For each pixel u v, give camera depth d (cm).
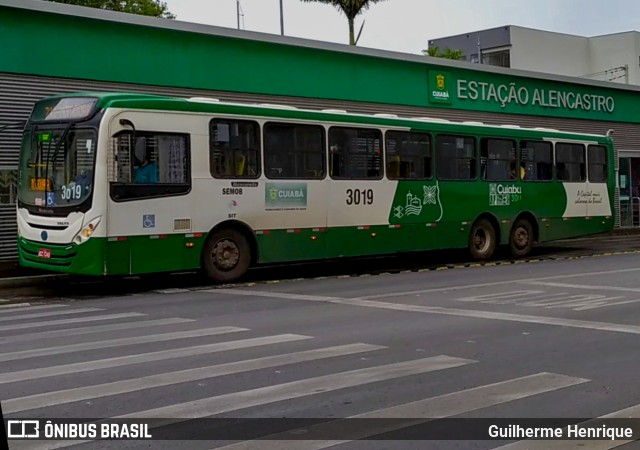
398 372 806
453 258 2244
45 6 1880
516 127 2212
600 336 1006
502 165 2167
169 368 828
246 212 1641
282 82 2367
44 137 1513
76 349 938
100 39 1998
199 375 796
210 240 1600
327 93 2484
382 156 1886
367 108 2617
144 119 1491
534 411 671
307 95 2433
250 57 2289
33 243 1520
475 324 1095
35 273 1727
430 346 941
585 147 2405
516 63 5188
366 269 1972
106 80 2014
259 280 1722
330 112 1794
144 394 723
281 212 1697
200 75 2183
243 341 977
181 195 1540
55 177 1485
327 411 669
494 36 5247
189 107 1556
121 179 1459
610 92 3522
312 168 1752
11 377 793
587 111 3412
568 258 2220
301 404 689
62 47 1938
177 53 2136
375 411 668
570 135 2358
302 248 1734
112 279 1772
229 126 1620
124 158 1464
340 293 1460
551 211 2295
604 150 2466
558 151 2320
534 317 1154
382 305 1289
